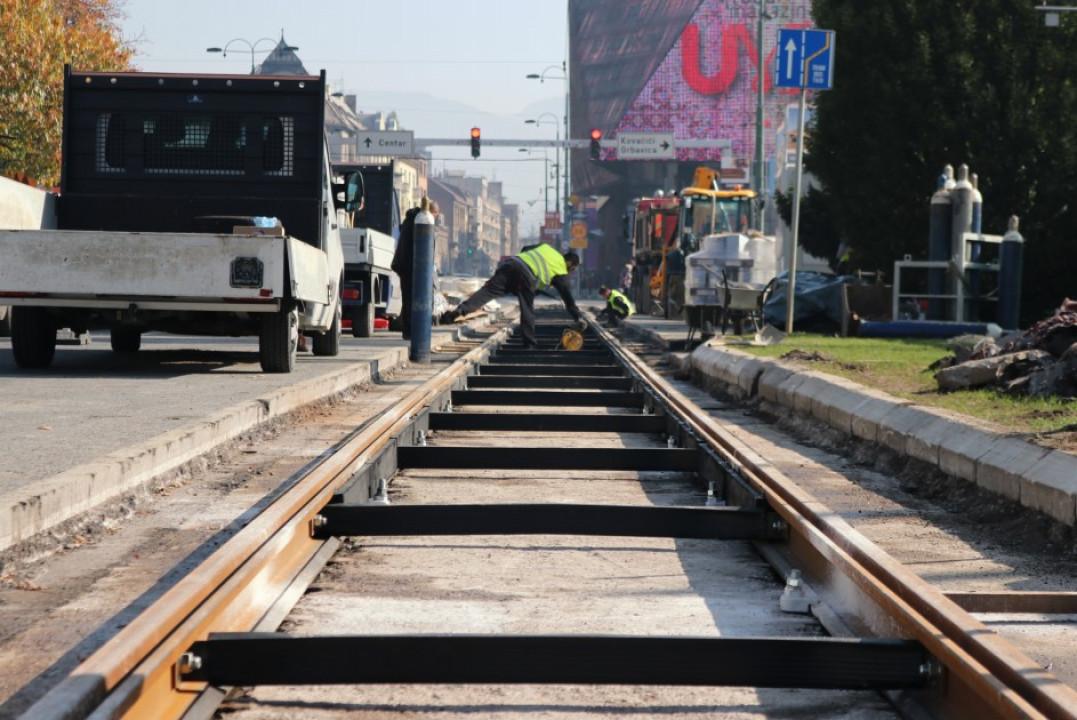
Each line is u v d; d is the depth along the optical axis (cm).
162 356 1884
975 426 882
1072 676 456
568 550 694
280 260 1426
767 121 15725
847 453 1087
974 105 2839
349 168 2945
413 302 2089
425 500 848
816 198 3450
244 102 1709
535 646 414
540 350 2250
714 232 4512
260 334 1557
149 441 850
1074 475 695
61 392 1288
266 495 811
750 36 15662
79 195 1702
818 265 3778
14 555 603
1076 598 521
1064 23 2833
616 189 16562
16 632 489
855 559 553
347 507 680
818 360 1623
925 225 3023
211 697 409
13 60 3869
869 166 2980
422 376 1862
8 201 1550
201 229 1712
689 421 1109
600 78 16775
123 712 357
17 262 1412
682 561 668
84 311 1542
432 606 564
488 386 1666
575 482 945
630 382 1622
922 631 420
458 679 415
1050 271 2883
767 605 574
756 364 1582
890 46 2958
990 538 721
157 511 756
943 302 2542
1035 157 2827
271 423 1160
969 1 2905
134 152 1709
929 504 841
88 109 1702
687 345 2662
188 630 417
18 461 805
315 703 423
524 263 2244
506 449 921
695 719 416
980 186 2888
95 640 478
